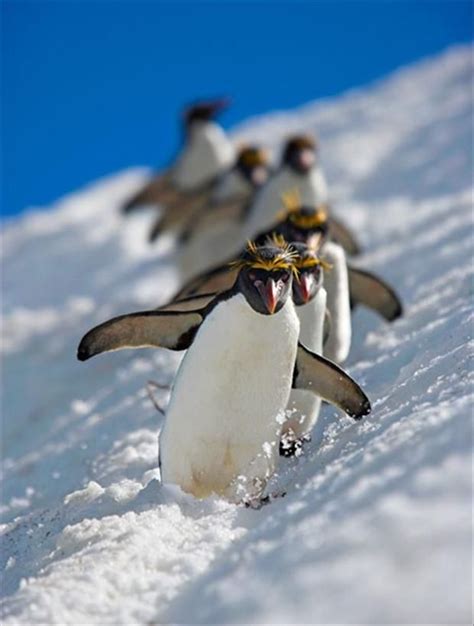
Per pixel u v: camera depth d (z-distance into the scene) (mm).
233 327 20516
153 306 54969
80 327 53781
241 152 57500
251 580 14672
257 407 21031
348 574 13242
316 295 24391
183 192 66750
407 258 44250
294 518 16719
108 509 21672
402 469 15906
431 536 13328
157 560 17672
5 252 104688
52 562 19375
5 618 16328
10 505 28219
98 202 120875
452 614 11938
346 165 102500
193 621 14539
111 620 15828
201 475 21547
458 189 84688
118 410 34344
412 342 28750
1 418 43281
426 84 132125
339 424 23453
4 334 57938
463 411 17266
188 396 21078
